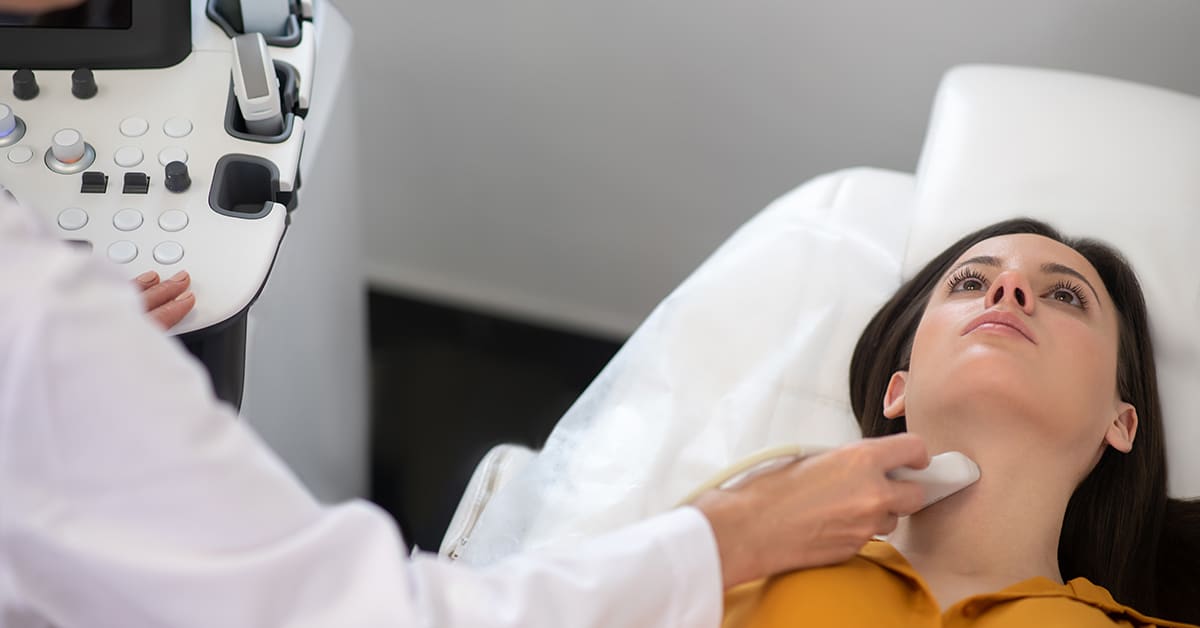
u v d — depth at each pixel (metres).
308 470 1.46
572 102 1.81
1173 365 1.23
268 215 1.11
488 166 1.93
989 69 1.41
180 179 1.10
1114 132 1.33
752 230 1.45
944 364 1.13
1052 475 1.10
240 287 1.05
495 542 1.20
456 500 1.88
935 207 1.33
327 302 1.47
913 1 1.58
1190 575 1.18
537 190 1.95
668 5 1.66
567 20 1.71
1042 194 1.30
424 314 2.11
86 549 0.60
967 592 1.07
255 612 0.62
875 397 1.25
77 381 0.58
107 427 0.59
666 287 2.03
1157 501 1.17
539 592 0.73
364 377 1.79
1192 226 1.27
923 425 1.15
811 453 0.95
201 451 0.61
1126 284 1.21
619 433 1.27
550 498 1.22
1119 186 1.29
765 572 0.91
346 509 0.65
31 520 0.60
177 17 1.19
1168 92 1.37
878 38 1.63
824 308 1.36
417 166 1.95
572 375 2.04
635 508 1.21
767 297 1.37
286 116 1.19
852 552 0.94
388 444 1.94
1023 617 0.97
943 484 1.04
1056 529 1.11
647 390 1.31
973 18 1.59
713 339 1.34
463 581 0.71
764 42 1.67
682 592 0.79
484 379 2.03
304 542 0.63
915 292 1.26
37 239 0.61
